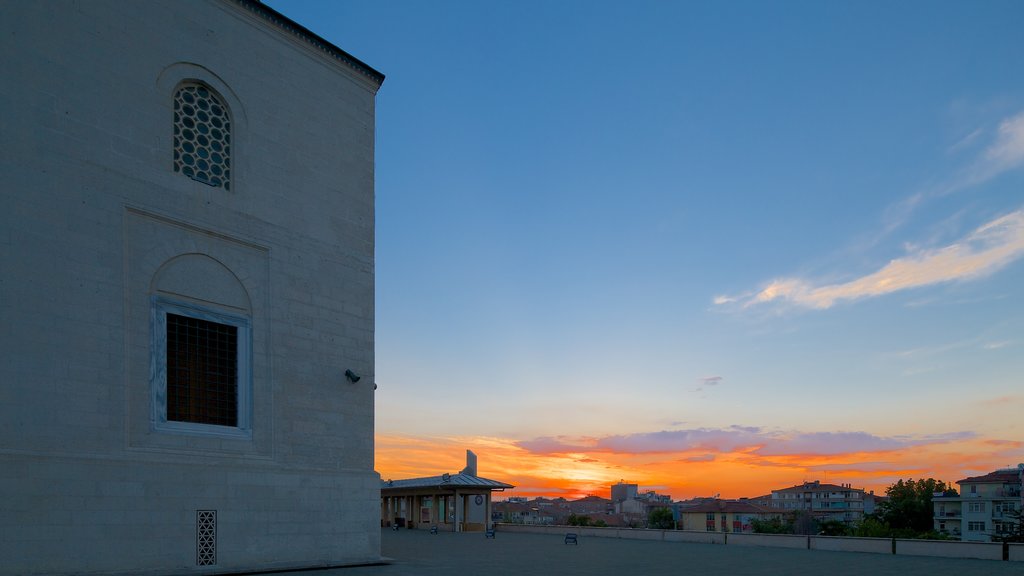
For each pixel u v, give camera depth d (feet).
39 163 51.13
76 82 54.24
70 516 48.65
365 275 76.07
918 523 310.45
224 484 58.23
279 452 63.72
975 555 78.95
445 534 127.24
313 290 70.03
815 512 434.71
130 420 53.47
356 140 78.07
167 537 53.78
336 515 67.26
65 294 51.11
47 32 53.06
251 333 63.72
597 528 126.41
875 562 73.51
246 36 68.13
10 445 46.70
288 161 70.03
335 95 76.54
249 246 65.10
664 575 57.52
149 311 56.34
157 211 57.93
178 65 61.82
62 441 49.24
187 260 59.98
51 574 47.11
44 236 50.62
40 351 49.08
